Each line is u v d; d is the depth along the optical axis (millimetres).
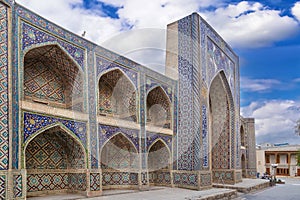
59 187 5598
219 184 9094
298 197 7543
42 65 5508
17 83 4402
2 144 4074
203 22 8203
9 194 4039
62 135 5391
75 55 5492
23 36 4598
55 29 5145
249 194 8102
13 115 4285
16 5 4531
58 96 5738
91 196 5359
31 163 5250
